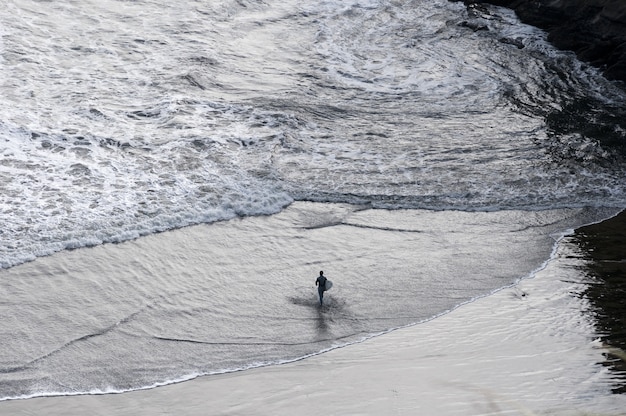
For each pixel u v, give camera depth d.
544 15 64.31
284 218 37.28
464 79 55.53
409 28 63.66
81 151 40.50
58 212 35.25
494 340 28.75
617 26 57.94
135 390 25.55
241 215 37.19
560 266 34.53
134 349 27.58
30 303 29.47
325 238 35.94
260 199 38.38
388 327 29.64
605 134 48.50
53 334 27.98
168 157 41.03
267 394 25.36
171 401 25.00
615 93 54.94
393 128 47.53
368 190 40.41
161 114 45.53
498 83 55.16
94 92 47.09
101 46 53.34
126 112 45.28
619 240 37.22
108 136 42.22
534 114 50.88
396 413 24.09
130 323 28.97
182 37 56.84
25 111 43.53
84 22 56.44
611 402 24.70
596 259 35.31
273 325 29.41
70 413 24.28
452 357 27.58
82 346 27.53
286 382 26.06
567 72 57.66
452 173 42.75
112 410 24.50
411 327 29.66
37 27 54.44
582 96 54.09
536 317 30.41
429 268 33.94
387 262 34.22
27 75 47.91
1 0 57.22
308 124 46.78
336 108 49.50
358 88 52.91
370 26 63.47
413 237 36.56
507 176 42.81
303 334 28.97
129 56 52.59
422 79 55.12
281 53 57.03
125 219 35.44
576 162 44.88
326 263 33.88
